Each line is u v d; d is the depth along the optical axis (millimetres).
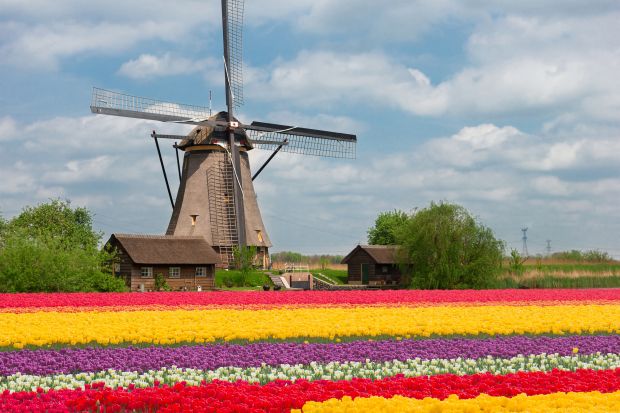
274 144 68500
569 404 11711
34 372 16922
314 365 17719
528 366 17781
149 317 26984
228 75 66750
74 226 89125
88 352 19281
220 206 65875
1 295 38062
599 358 18797
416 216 58906
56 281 46500
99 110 59344
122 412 12305
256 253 68125
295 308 32219
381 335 23594
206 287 62562
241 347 20203
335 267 84250
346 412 11133
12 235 48500
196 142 66938
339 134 71188
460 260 57594
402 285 61656
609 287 62125
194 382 15305
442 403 11328
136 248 59938
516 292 43656
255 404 11891
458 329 23953
